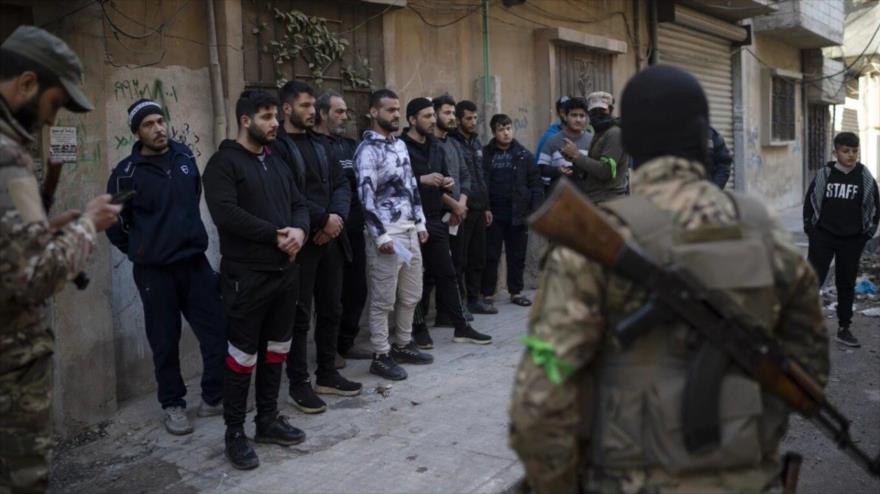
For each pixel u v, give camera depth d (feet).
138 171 14.10
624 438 5.50
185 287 14.73
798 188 54.90
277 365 13.53
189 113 16.93
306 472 12.57
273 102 13.04
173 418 14.34
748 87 45.60
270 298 12.77
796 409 5.94
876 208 20.97
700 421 5.38
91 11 14.21
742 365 5.58
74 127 13.96
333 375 16.25
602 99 19.12
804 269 5.90
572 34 27.48
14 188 7.31
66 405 13.89
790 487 6.30
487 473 12.34
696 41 39.40
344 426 14.49
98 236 14.33
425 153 19.19
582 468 5.90
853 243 21.01
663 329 5.52
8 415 7.72
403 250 16.93
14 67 7.82
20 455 7.81
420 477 12.27
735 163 44.80
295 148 14.98
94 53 14.32
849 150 20.75
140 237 14.03
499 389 16.39
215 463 13.03
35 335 7.89
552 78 27.20
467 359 18.62
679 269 5.45
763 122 48.49
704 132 6.00
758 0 37.17
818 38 49.83
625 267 5.37
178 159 14.51
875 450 14.44
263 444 13.62
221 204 12.42
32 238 7.21
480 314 23.35
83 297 14.08
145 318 14.43
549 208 5.36
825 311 25.67
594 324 5.50
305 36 19.13
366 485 12.04
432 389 16.48
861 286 28.63
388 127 17.06
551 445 5.49
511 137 23.54
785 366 5.71
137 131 14.07
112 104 15.42
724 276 5.52
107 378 14.58
